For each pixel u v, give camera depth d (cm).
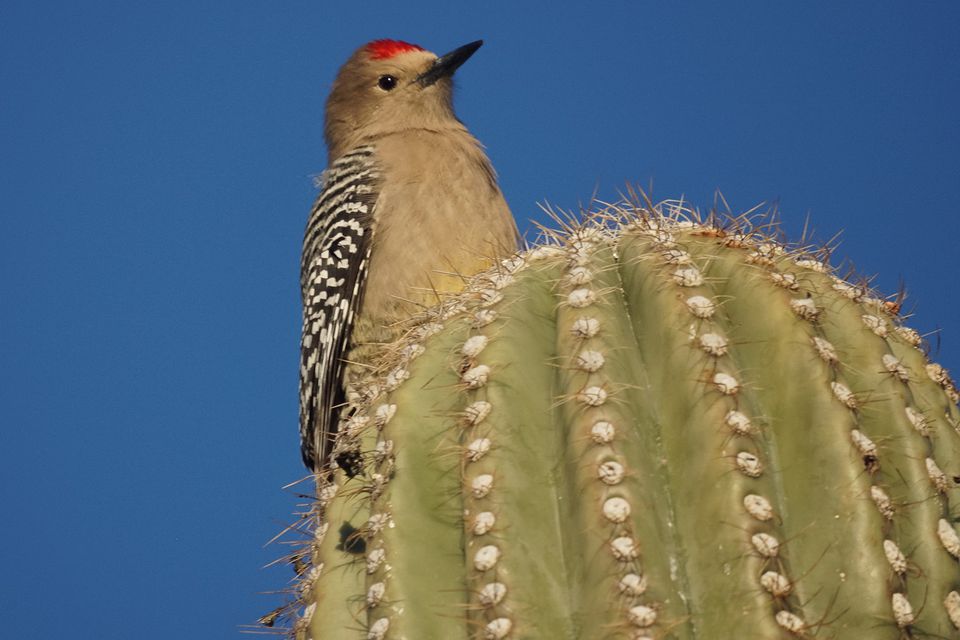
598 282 916
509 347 891
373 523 875
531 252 1005
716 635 761
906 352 921
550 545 820
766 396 845
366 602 871
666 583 775
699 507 795
